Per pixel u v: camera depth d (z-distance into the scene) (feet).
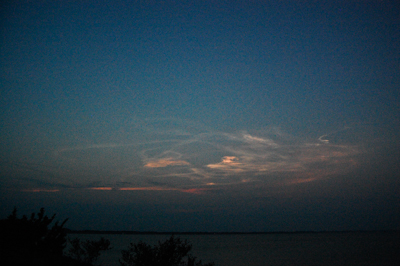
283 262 195.72
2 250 37.47
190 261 50.62
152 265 47.96
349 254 253.65
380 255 244.01
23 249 41.75
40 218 46.68
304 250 312.09
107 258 185.47
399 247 340.80
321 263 190.70
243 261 203.10
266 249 343.46
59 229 47.78
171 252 49.88
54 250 45.39
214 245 465.47
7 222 42.91
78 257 59.06
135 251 50.42
